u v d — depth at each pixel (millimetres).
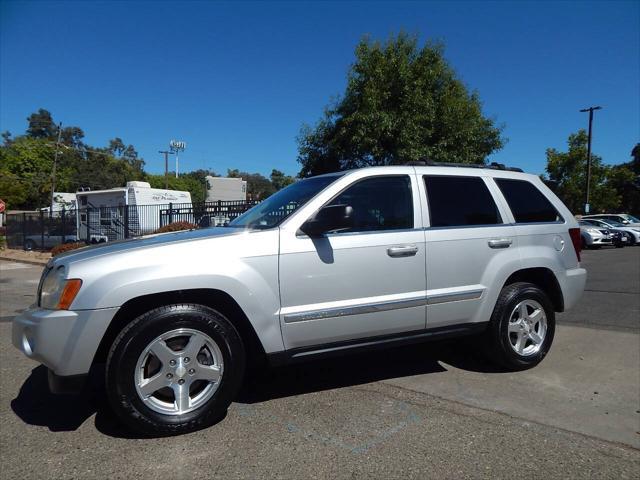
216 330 3355
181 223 15297
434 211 4238
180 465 2908
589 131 32688
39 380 4438
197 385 3451
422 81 15508
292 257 3586
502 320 4426
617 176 45219
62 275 3193
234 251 3453
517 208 4695
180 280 3256
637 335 5867
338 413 3664
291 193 4359
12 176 54438
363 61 15852
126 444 3174
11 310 8195
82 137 97188
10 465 2910
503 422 3518
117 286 3141
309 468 2875
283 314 3539
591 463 2969
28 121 93688
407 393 4070
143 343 3162
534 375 4516
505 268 4426
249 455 3027
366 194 4016
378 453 3059
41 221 22953
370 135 15320
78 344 3076
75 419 3572
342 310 3699
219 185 54219
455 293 4164
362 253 3809
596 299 8352
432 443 3191
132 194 22062
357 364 4844
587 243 21922
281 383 4324
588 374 4539
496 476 2812
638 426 3480
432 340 4215
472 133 16312
